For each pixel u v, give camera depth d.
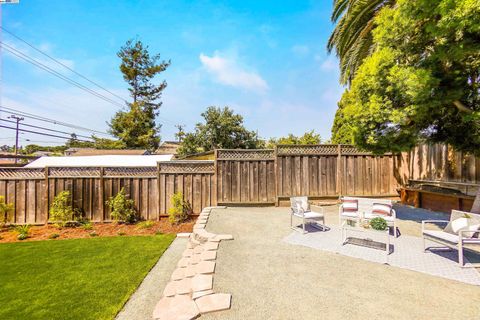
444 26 3.52
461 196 6.02
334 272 3.36
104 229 6.70
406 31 4.57
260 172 8.05
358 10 7.80
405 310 2.51
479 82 4.58
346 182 8.25
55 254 4.79
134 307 3.00
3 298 3.21
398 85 4.60
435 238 3.86
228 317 2.42
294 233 5.14
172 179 7.65
